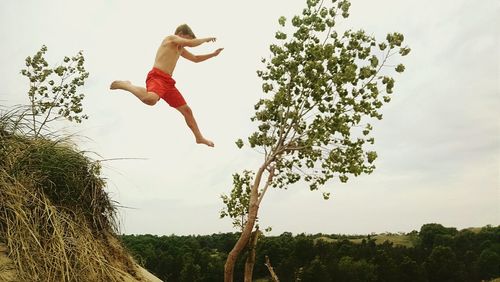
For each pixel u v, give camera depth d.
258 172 9.18
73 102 12.50
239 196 11.03
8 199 4.32
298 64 9.04
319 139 8.84
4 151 4.81
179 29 5.61
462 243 110.19
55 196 4.84
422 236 124.38
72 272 4.14
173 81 5.41
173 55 5.38
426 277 90.56
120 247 5.51
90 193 5.27
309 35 9.00
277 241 94.44
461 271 93.69
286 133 9.27
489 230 117.25
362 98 8.86
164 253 63.56
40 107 6.25
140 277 5.39
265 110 9.40
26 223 4.13
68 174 5.00
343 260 93.44
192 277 66.69
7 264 3.86
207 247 86.25
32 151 5.03
